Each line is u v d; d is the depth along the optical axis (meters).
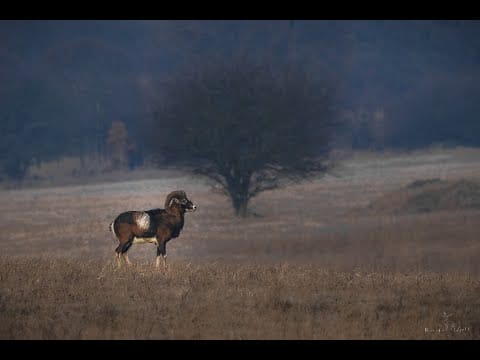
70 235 165.38
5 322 51.50
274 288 62.16
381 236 136.62
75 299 58.69
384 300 59.53
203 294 60.41
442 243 127.19
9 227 193.75
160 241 74.50
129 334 49.66
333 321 53.22
